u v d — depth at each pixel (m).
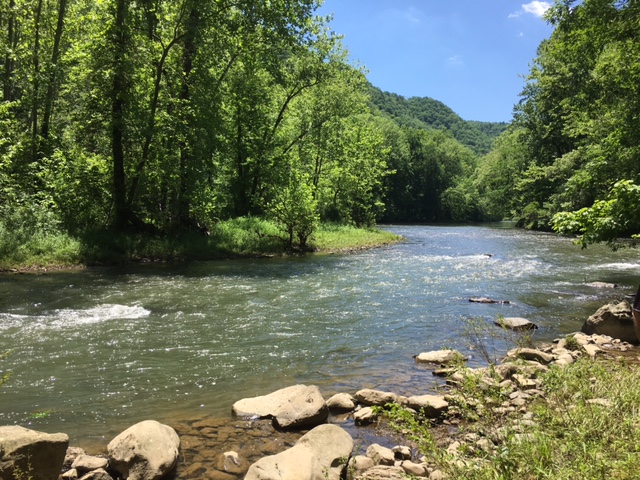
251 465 3.82
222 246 21.47
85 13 24.11
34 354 7.23
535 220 46.78
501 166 57.22
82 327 8.79
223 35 22.70
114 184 20.39
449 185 86.75
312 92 32.34
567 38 18.69
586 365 4.96
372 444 4.39
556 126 42.78
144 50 19.91
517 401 4.91
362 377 6.54
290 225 23.17
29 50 23.33
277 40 24.86
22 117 24.84
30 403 5.52
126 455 4.03
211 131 22.33
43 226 17.69
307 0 24.62
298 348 7.84
